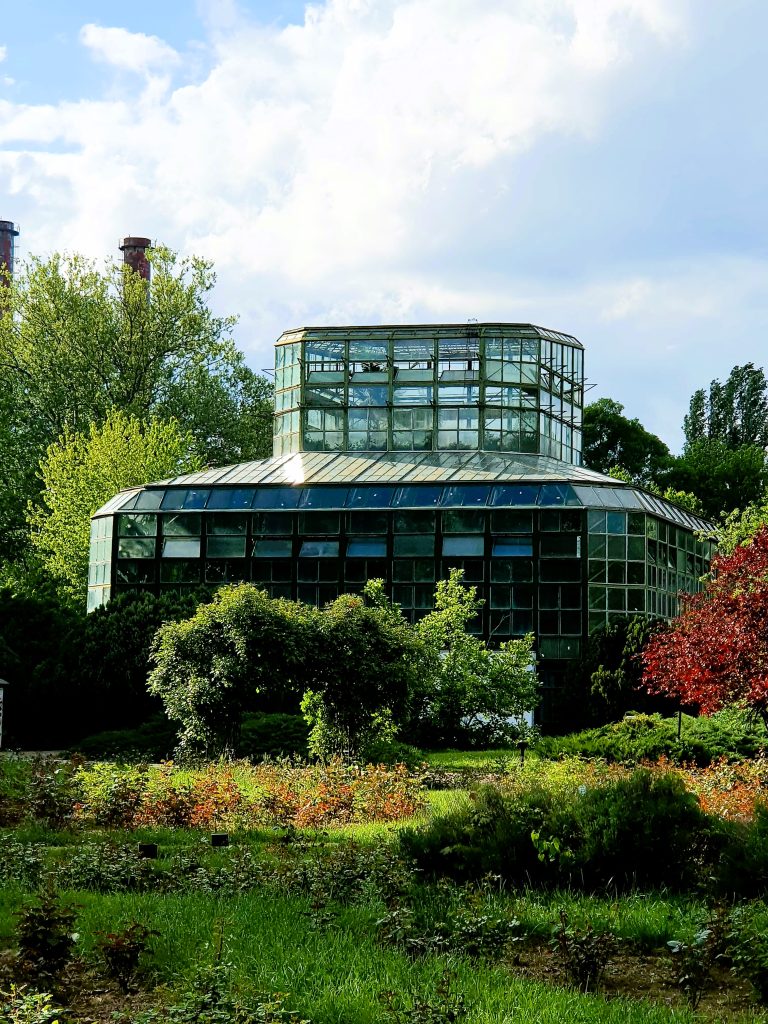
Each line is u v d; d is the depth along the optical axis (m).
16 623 44.22
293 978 10.47
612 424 86.62
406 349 58.75
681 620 26.94
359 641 34.09
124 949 10.61
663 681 26.64
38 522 60.66
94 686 41.03
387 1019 9.47
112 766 26.41
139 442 60.88
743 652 23.75
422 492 51.53
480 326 58.25
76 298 69.06
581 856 14.67
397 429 58.38
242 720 36.81
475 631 49.88
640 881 14.74
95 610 43.12
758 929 11.82
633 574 50.25
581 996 10.40
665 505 55.47
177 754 33.41
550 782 24.00
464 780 28.33
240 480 53.47
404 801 22.78
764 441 93.75
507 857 14.88
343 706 33.81
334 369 59.28
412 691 35.31
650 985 11.11
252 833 19.69
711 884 14.08
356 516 51.25
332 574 51.06
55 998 10.15
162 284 71.69
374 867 14.70
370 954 11.39
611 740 29.50
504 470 53.00
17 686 41.38
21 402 69.62
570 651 49.25
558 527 49.94
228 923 12.25
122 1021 9.66
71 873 14.95
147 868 15.12
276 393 61.50
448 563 50.41
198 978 9.74
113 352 70.00
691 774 25.08
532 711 47.53
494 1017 9.60
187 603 42.97
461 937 11.87
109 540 53.09
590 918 12.80
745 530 47.25
